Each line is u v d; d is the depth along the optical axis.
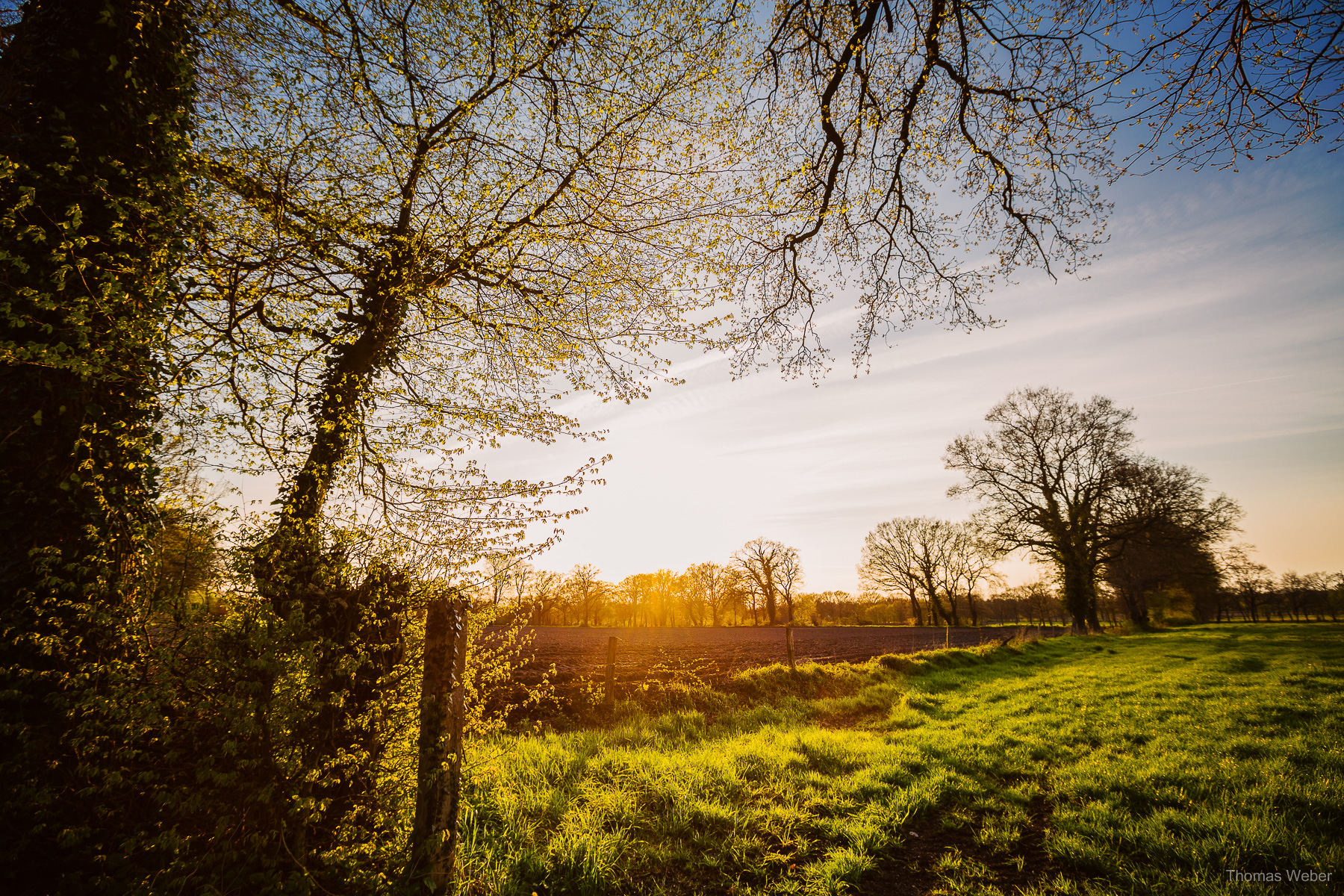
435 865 3.60
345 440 4.98
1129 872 4.44
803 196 8.43
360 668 4.25
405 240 5.35
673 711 11.15
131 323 3.78
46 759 3.29
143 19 4.46
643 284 7.44
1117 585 40.69
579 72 6.77
